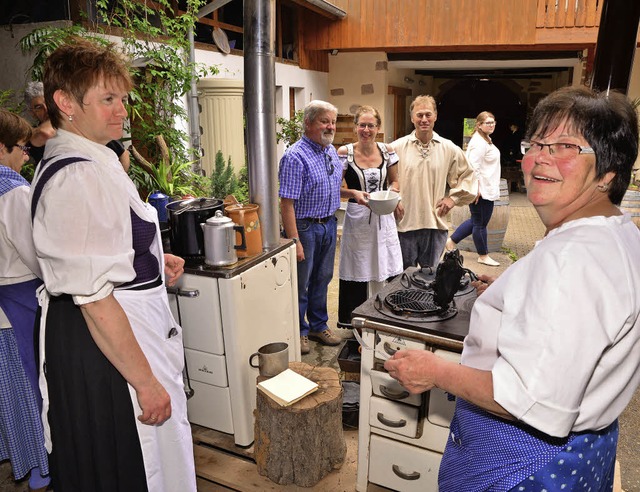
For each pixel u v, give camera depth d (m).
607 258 0.88
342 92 8.29
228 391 2.18
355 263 3.23
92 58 1.25
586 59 7.07
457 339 1.64
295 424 1.95
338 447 2.10
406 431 1.81
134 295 1.40
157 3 4.40
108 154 1.35
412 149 3.26
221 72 5.52
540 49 6.96
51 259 1.23
